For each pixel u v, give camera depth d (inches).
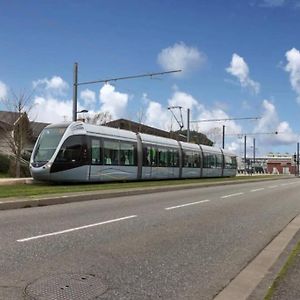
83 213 588.4
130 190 934.4
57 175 1066.1
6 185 1012.5
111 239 406.9
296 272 300.4
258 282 281.1
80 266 308.8
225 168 2182.6
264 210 708.7
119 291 258.8
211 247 393.4
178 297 252.7
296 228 514.3
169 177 1571.1
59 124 1117.7
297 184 1774.1
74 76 1363.2
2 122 1968.5
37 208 643.5
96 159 1155.9
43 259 323.9
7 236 407.5
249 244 414.0
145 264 322.7
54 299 241.0
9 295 245.3
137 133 1381.6
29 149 1931.6
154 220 540.7
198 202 792.9
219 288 271.3
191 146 1792.6
